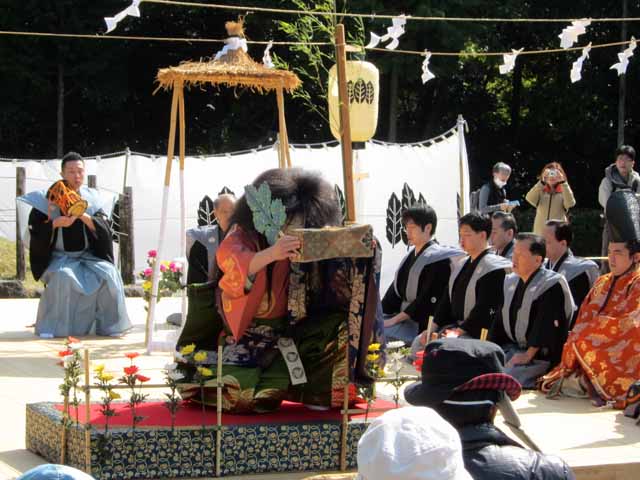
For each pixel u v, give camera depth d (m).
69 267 8.93
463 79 25.56
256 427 4.76
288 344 5.14
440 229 11.97
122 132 25.77
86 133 25.81
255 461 4.77
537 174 27.22
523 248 7.31
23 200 8.87
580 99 26.06
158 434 4.64
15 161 14.78
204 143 25.84
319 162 12.04
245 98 24.33
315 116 24.48
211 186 13.21
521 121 27.41
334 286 5.05
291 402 5.40
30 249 8.91
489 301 7.75
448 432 2.63
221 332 5.28
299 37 7.74
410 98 26.47
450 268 8.42
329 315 5.10
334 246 4.70
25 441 5.33
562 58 26.14
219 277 5.12
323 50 16.23
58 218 8.83
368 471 2.60
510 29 25.34
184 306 8.46
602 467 5.14
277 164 13.23
